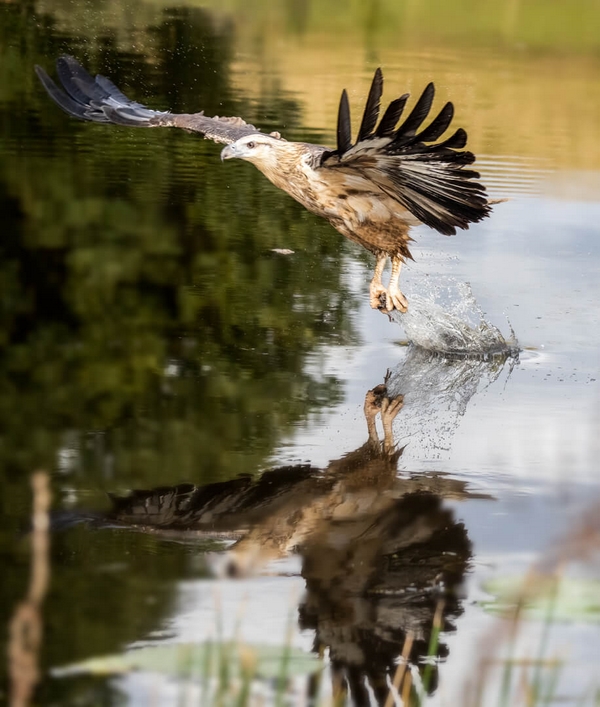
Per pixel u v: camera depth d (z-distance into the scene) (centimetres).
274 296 1470
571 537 535
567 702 643
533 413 1137
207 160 2070
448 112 1009
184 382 1181
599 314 1460
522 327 1402
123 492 922
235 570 805
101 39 3234
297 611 753
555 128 2591
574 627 729
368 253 1673
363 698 661
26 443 1010
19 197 1767
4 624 722
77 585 775
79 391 1137
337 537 865
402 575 805
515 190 2039
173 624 727
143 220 1720
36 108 2353
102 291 1441
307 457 1010
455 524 884
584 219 1889
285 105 2550
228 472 973
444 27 4159
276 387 1180
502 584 588
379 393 1180
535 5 4731
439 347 1321
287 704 622
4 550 823
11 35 3130
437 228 1109
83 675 665
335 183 1203
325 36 3747
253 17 4016
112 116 1341
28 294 1415
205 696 577
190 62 3006
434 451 1033
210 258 1593
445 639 725
